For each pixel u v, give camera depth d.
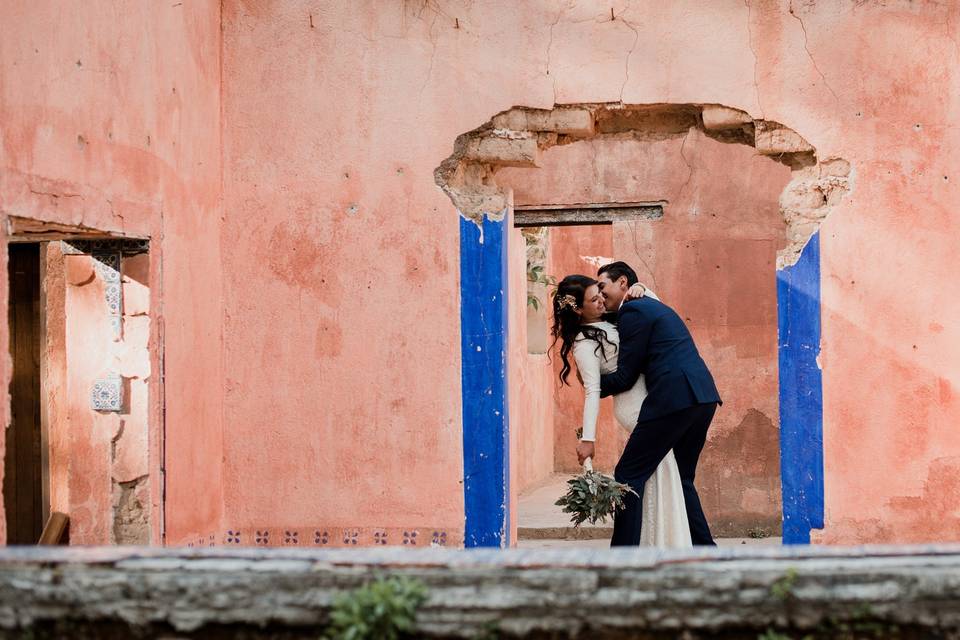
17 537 7.61
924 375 6.93
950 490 6.88
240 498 7.43
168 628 3.60
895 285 6.97
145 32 6.42
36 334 7.62
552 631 3.51
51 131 5.41
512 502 7.65
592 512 6.45
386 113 7.40
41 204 5.31
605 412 15.35
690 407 6.70
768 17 7.11
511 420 7.62
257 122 7.52
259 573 3.56
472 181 7.51
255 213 7.50
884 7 7.01
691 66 7.18
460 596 3.51
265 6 7.53
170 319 6.66
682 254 10.73
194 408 7.01
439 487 7.27
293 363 7.43
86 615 3.60
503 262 7.33
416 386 7.31
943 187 6.94
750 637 3.50
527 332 15.66
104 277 6.45
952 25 6.95
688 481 6.96
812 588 3.46
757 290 10.61
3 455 5.05
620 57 7.23
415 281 7.34
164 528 6.54
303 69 7.48
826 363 7.03
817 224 7.07
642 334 6.87
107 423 6.43
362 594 3.46
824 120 7.06
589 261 15.83
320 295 7.42
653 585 3.50
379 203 7.38
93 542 6.42
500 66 7.31
